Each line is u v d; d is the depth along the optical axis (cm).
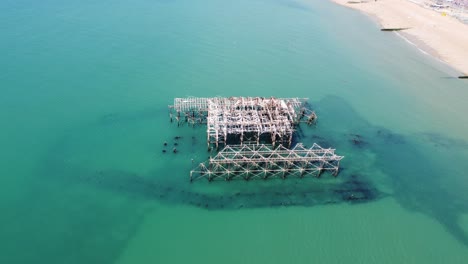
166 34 12762
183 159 7438
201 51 11838
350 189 7062
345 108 9681
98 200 6419
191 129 8319
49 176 6812
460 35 14438
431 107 10031
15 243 5594
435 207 6856
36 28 12119
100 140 7788
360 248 5934
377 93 10506
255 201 6600
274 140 7725
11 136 7625
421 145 8525
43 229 5841
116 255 5541
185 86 9881
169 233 5938
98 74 10000
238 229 6078
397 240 6131
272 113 8212
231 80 10394
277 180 7081
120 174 6975
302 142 8225
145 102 9094
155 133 8112
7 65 9869
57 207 6231
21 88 9062
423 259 5844
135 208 6322
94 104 8850
